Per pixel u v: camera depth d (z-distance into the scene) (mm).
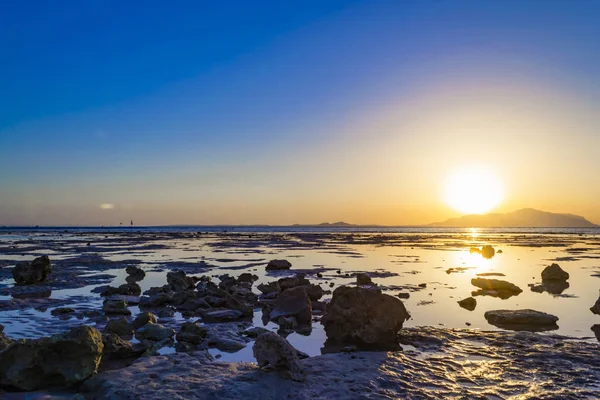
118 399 8320
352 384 9070
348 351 12016
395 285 24047
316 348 12703
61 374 9242
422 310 17422
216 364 10273
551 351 11469
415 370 9977
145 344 11766
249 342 13031
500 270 32094
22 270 24922
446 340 12695
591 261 39719
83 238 96188
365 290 13328
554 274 26484
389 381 9258
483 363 10531
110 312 17266
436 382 9234
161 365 10164
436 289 22703
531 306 18312
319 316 17094
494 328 14570
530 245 69875
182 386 8867
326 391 8703
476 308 17828
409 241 85312
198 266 35344
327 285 24469
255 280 27453
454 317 16188
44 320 15789
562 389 8859
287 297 16875
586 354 11203
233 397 8398
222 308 18078
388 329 12602
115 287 23375
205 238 98438
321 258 43031
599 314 16656
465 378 9477
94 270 32031
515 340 12617
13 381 9039
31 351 9344
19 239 89438
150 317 15031
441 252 52031
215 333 13711
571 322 15391
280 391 8680
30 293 21828
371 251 53969
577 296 20906
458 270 31719
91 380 9375
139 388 8758
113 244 69188
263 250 55812
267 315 17422
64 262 36344
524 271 31484
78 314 16875
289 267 33125
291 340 13633
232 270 32844
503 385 9078
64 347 9469
